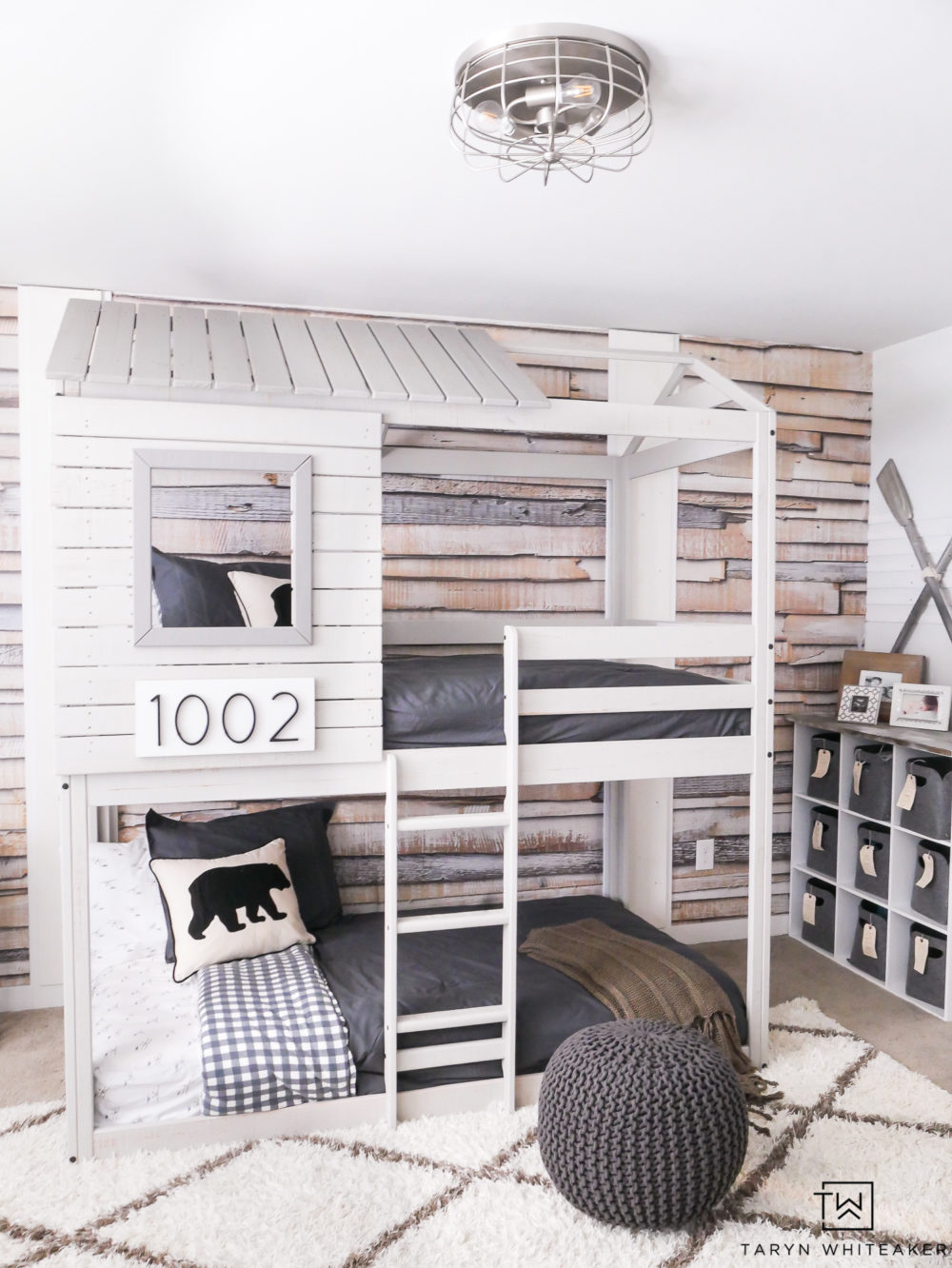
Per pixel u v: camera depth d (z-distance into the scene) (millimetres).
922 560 3695
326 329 2803
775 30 1720
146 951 2896
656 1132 1974
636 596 3693
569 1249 2006
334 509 2395
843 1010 3211
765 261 2912
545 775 2596
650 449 3377
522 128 1982
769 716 2764
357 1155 2326
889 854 3395
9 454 3139
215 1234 2039
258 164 2254
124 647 2266
